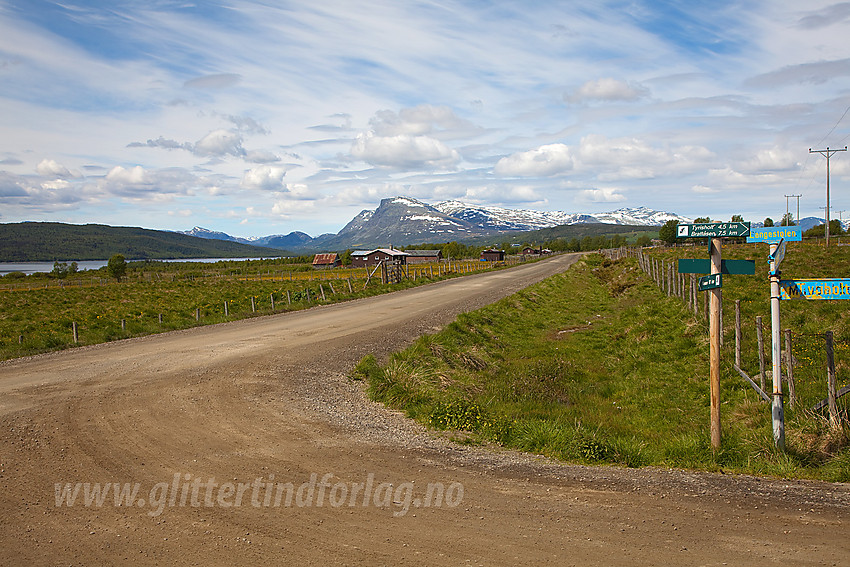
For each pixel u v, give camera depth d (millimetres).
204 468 6746
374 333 19031
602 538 4941
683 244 82562
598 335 20312
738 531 5070
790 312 16328
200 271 107062
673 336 16781
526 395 12359
